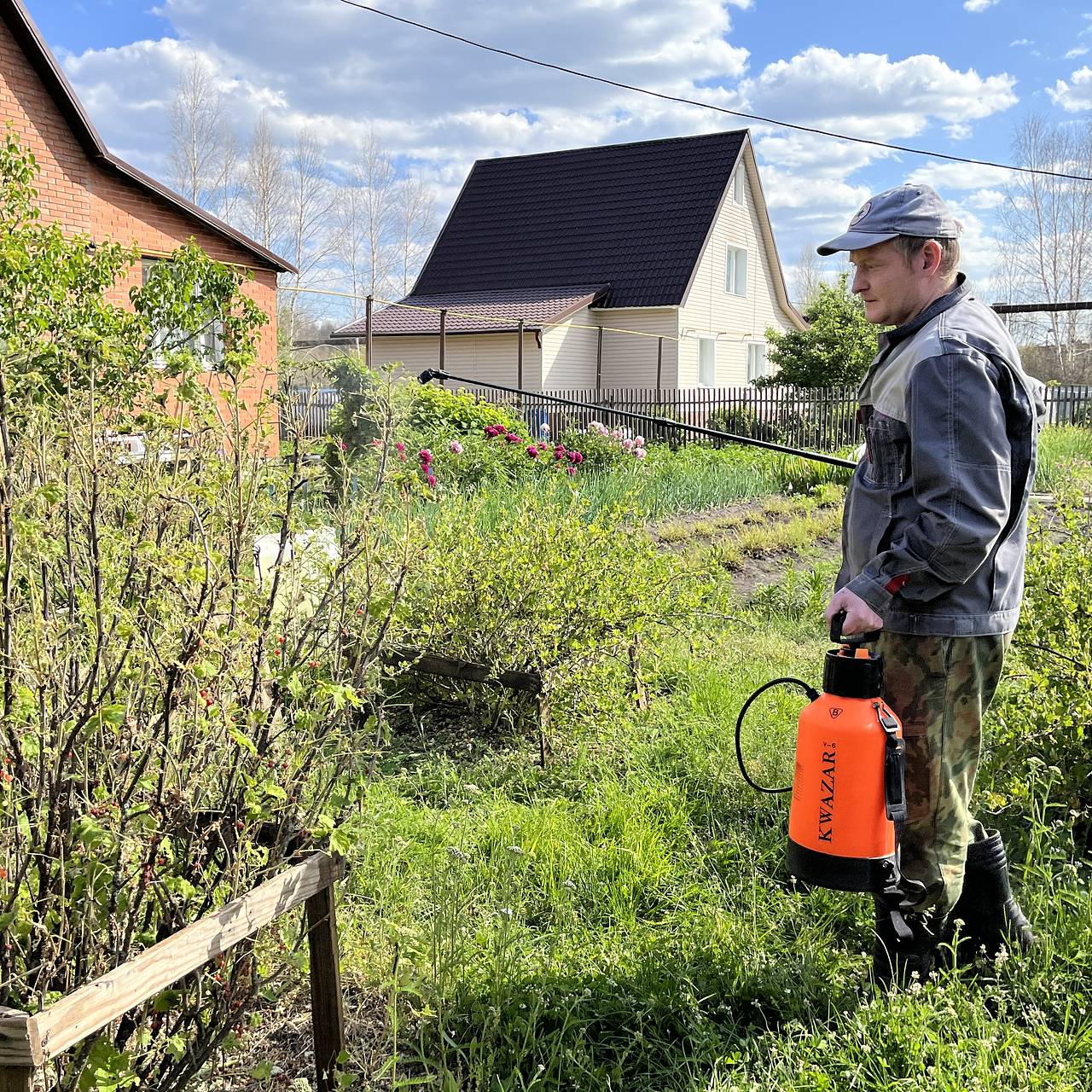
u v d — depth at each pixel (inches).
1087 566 151.4
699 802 156.0
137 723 79.3
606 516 284.7
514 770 169.5
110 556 81.7
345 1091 87.9
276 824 86.6
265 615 84.0
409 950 104.0
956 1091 88.1
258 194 2177.7
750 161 1235.9
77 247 261.0
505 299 1126.4
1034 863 129.3
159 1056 82.1
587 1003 106.5
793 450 149.9
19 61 546.0
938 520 95.2
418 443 431.5
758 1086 91.5
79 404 85.9
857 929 120.6
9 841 72.3
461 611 187.9
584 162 1255.5
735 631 250.4
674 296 1082.1
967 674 102.0
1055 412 806.5
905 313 104.8
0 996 67.9
